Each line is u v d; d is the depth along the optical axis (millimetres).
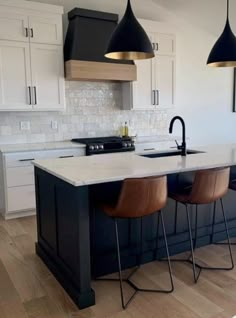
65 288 2463
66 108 4844
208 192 2537
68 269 2438
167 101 5273
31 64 4141
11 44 3984
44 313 2189
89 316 2145
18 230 3729
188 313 2152
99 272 2635
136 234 2787
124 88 5164
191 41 5715
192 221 3111
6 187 3980
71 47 4332
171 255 3012
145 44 2680
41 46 4176
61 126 4844
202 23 5504
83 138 4980
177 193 2738
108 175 2293
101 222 2602
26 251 3182
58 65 4332
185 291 2418
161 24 5016
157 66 5086
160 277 2629
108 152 4527
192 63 5789
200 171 2484
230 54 3111
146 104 5082
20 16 3994
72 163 2807
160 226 2918
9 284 2568
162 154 3518
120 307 2234
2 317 2154
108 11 4961
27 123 4598
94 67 4445
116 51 2666
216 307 2217
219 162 2773
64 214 2447
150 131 5609
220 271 2713
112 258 2684
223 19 5133
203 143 6121
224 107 6266
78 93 4914
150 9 5324
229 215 3389
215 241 3295
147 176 2350
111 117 5227
